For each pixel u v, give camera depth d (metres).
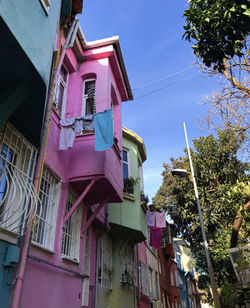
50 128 6.82
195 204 14.25
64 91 8.59
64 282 6.60
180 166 20.09
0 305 4.28
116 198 9.05
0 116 4.32
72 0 7.34
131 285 12.30
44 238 6.18
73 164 7.61
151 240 14.59
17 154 5.38
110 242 11.77
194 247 15.26
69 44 7.02
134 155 14.30
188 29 5.65
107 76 9.16
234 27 5.29
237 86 7.07
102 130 6.76
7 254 4.53
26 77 4.61
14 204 5.00
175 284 28.11
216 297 9.31
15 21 3.99
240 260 6.61
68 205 7.60
